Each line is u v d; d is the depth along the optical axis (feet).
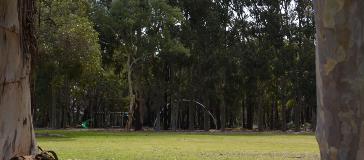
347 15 9.01
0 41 13.65
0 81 13.67
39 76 149.69
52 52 112.27
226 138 113.09
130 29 164.86
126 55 175.94
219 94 187.21
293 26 188.24
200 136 125.90
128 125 179.52
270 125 236.22
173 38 178.40
